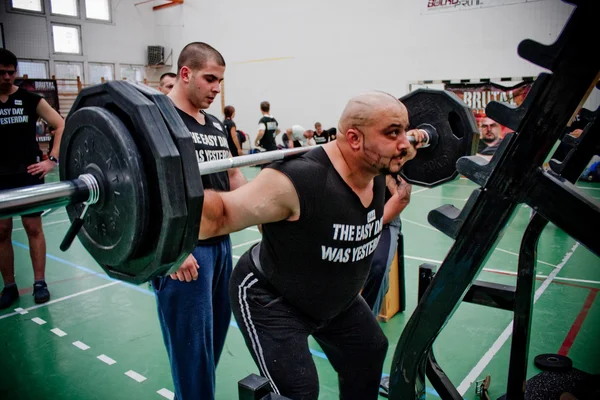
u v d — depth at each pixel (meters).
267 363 1.48
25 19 14.12
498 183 1.17
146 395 2.56
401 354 1.44
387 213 2.39
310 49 13.30
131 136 0.88
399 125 1.31
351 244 1.44
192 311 1.95
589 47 1.00
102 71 15.85
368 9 12.18
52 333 3.30
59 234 6.25
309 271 1.44
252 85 14.62
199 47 2.08
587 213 1.05
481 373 2.75
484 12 10.59
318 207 1.35
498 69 10.62
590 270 4.54
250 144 14.28
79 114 0.94
